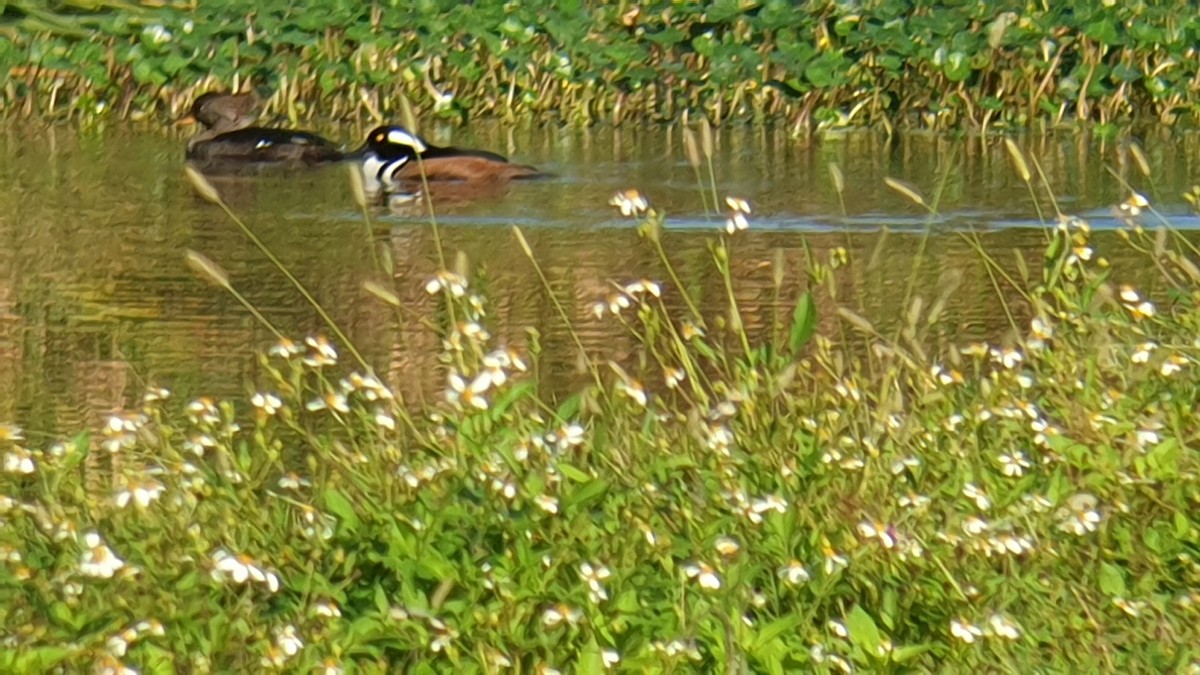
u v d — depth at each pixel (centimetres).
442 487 911
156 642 783
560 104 2862
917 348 1098
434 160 2156
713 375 1393
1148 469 958
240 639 797
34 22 3047
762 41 2931
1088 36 2812
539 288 1648
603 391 1066
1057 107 2805
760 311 1567
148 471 935
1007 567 887
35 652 755
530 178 2180
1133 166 2319
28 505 912
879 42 2809
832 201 2036
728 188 2122
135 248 1819
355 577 864
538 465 926
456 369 1052
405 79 2878
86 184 2162
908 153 2478
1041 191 2112
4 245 1828
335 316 1562
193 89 2844
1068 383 1086
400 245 1828
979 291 1630
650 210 1129
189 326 1537
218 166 2262
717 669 780
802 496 906
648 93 2850
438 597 796
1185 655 820
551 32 2931
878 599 847
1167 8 2897
